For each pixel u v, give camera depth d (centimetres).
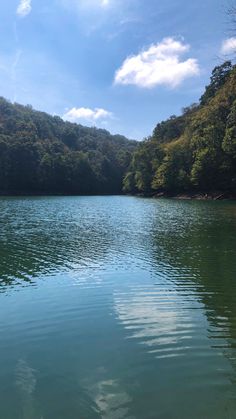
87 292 1381
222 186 7975
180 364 834
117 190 14675
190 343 941
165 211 4962
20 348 927
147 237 2645
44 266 1783
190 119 10550
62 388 745
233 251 2117
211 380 767
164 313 1160
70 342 959
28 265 1800
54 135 17238
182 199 8544
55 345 942
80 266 1781
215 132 7562
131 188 12762
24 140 12500
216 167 7619
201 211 4834
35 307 1227
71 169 13200
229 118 6950
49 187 12506
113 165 14925
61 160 12850
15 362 854
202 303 1252
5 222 3578
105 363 844
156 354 884
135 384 756
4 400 705
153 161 10731
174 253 2073
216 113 7712
